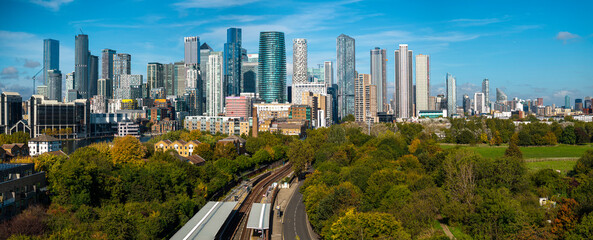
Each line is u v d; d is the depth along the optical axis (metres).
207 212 187.75
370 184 197.00
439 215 174.12
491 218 148.50
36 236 136.00
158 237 165.50
